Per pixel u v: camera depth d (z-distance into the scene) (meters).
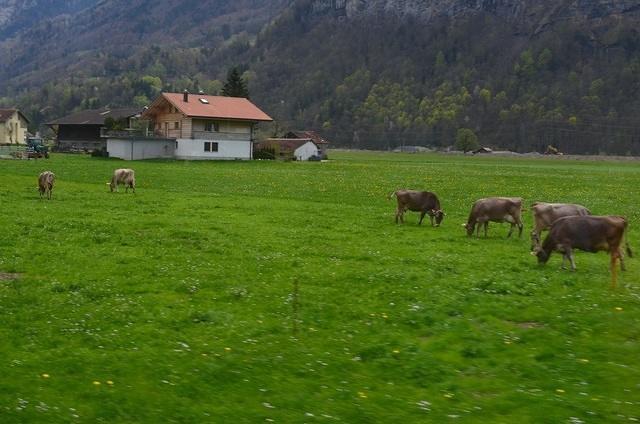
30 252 23.08
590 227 21.11
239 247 25.16
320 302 17.14
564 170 97.81
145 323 15.17
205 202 41.75
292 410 10.91
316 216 36.00
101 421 10.41
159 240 26.23
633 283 19.94
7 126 147.62
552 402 11.13
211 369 12.43
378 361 13.05
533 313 16.28
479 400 11.34
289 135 164.38
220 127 110.44
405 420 10.57
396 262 22.83
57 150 129.50
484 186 58.69
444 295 17.78
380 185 57.69
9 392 11.33
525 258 24.27
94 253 23.20
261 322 15.39
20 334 14.22
